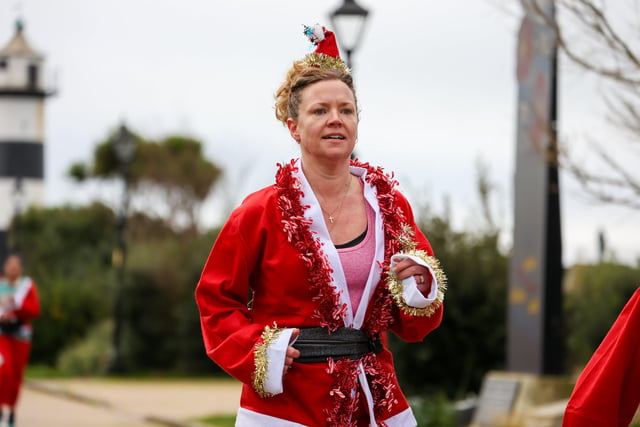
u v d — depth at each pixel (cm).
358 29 1847
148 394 3222
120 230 4216
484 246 2488
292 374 641
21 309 2208
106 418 2573
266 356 625
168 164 7481
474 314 2412
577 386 668
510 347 1992
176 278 4291
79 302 4825
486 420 1958
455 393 2406
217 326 646
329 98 649
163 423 2473
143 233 6825
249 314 661
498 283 2423
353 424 649
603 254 2908
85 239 6681
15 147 8875
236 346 634
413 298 638
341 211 662
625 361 655
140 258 4375
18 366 2219
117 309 4156
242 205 658
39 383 3681
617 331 666
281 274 643
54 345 4778
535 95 1905
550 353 1948
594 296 2778
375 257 654
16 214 6250
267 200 650
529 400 1911
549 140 1530
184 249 4425
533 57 1898
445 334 2412
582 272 2931
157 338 4297
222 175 7100
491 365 2427
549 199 1938
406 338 670
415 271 646
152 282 4291
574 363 2711
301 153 671
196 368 4216
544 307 1944
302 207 648
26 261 6006
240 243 646
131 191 7425
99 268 5903
